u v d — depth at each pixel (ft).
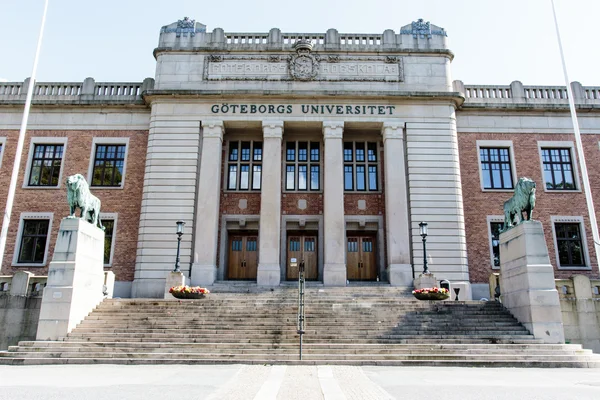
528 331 53.72
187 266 80.89
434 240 82.58
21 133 70.13
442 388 31.83
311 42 92.73
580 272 84.74
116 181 89.04
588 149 90.99
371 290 75.31
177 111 88.22
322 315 57.93
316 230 91.04
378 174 91.97
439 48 91.66
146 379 35.01
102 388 31.01
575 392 30.68
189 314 57.77
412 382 34.35
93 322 55.21
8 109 91.76
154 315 57.36
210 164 85.71
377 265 88.99
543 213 87.35
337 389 30.78
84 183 59.77
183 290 65.31
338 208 83.76
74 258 55.36
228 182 91.25
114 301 61.98
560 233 87.51
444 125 88.22
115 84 93.30
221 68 90.48
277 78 89.56
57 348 47.91
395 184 84.99
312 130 91.86
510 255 59.67
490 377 37.40
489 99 92.73
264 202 83.82
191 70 90.33
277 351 46.75
